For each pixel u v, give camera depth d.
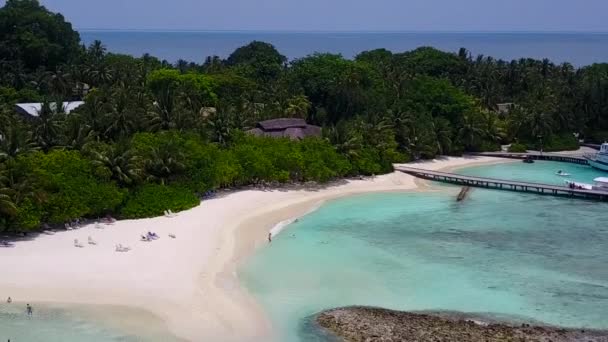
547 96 146.62
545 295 56.06
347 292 55.59
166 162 79.38
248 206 81.00
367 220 78.88
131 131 87.81
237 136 94.56
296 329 48.06
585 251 68.62
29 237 64.19
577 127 141.12
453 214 83.31
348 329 47.81
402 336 46.75
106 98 100.25
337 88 128.38
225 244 66.50
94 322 47.88
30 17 149.00
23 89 126.06
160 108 93.75
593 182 104.19
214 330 47.56
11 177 63.66
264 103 127.88
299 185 93.62
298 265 61.72
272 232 71.75
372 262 63.41
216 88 133.00
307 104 124.50
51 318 48.25
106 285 54.12
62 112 86.62
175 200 75.94
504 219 81.56
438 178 103.81
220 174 83.75
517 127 135.12
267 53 190.50
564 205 90.00
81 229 67.50
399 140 115.50
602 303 54.47
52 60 150.38
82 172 71.25
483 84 164.62
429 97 127.06
